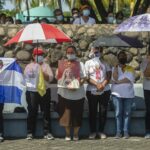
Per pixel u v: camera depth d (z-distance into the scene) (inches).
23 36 814.5
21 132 863.1
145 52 1060.5
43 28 820.6
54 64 1048.2
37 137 856.3
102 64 847.1
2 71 845.2
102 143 805.9
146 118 858.8
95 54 848.3
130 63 1059.3
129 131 889.5
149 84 856.3
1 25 1055.6
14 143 803.4
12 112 875.4
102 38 924.6
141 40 1060.5
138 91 922.1
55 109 871.1
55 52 1049.5
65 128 844.6
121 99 850.8
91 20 1133.1
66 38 824.3
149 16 843.4
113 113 878.4
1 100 831.7
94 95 841.5
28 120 835.4
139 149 758.5
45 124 841.5
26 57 1049.5
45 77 831.1
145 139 845.8
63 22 1191.6
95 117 847.7
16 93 850.8
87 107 884.6
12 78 850.8
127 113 853.2
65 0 1481.3
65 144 796.0
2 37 1050.7
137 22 834.8
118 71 855.7
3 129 847.7
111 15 1243.8
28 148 762.2
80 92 826.8
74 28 1068.5
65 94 824.3
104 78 844.0
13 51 1050.7
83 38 1063.6
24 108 880.9
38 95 830.5
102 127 855.1
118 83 850.8
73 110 825.5
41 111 842.8
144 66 862.5
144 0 1326.3
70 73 821.9
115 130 882.8
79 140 835.4
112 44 911.7
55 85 904.3
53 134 869.2
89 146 780.0
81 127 877.2
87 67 845.2
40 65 834.8
